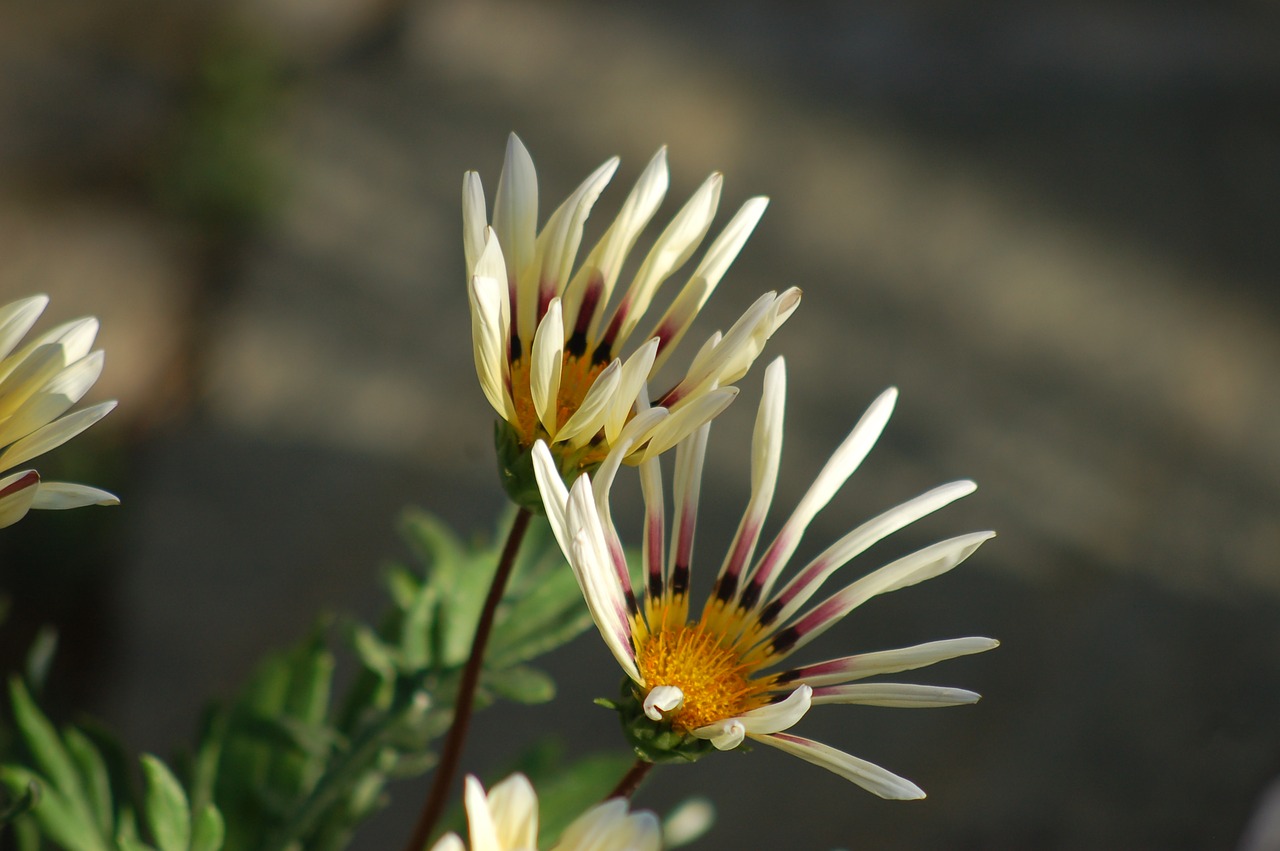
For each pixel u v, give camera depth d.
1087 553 1.02
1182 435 1.12
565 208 0.43
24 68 1.23
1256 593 1.02
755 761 0.89
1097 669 0.95
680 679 0.42
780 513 0.99
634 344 0.98
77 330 0.41
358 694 0.49
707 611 0.43
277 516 0.97
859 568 0.98
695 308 0.43
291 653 0.48
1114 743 0.91
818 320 1.16
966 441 1.08
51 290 1.05
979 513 1.03
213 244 1.15
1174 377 1.17
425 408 1.06
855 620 0.95
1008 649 0.96
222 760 0.48
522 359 0.43
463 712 0.44
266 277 1.14
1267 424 1.14
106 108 1.22
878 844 0.85
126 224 1.13
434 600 0.48
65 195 1.14
